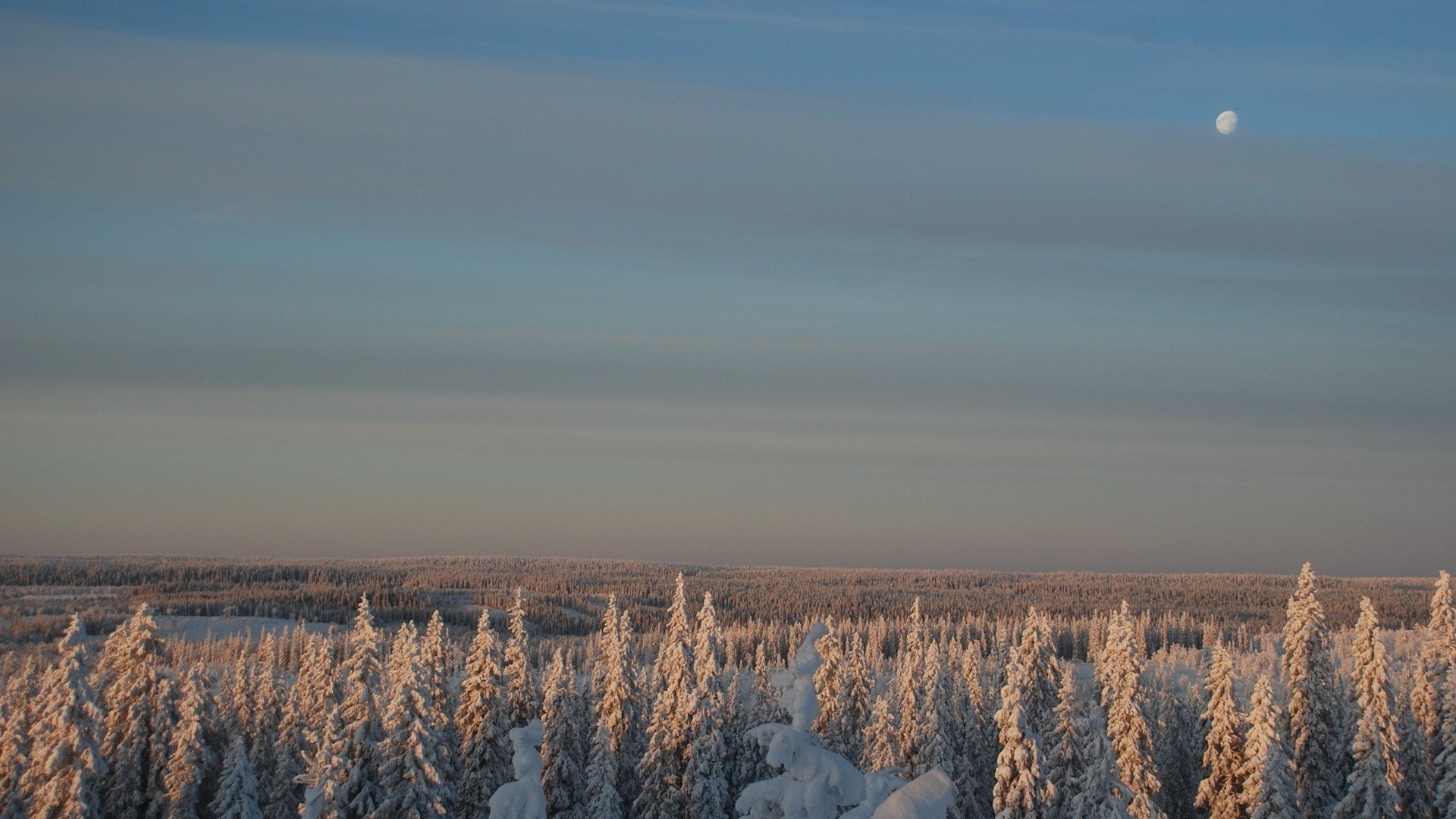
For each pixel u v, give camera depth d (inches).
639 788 2284.7
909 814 913.5
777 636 6983.3
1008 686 1609.3
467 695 2100.1
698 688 2091.5
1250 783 1846.7
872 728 2138.3
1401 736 1980.8
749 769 2100.1
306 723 2455.7
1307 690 2058.3
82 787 1873.8
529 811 1125.7
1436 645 2119.8
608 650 2363.4
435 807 1648.6
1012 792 1568.7
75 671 1918.1
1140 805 1947.6
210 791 2170.3
